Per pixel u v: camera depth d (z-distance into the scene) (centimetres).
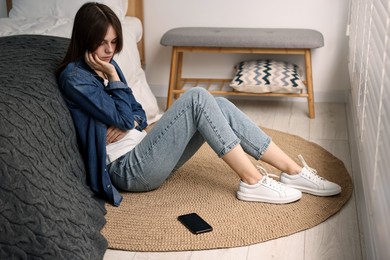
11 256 169
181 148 242
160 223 230
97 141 233
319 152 309
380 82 197
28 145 185
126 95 239
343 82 400
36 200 175
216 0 400
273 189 244
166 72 420
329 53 396
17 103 192
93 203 222
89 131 231
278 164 253
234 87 372
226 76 412
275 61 389
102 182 237
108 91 238
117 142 247
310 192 253
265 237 221
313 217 235
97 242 201
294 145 319
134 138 251
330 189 251
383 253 162
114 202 242
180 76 407
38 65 229
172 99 391
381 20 209
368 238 207
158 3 406
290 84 364
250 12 398
